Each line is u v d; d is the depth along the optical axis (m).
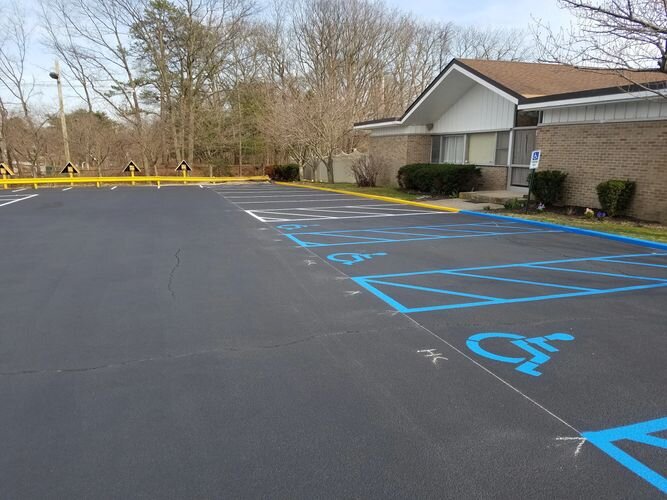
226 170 40.62
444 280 6.75
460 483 2.58
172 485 2.58
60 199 19.50
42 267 7.55
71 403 3.43
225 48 37.31
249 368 3.98
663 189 11.48
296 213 14.52
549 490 2.53
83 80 35.44
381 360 4.12
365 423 3.17
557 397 3.50
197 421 3.20
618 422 3.17
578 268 7.50
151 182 32.16
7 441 2.98
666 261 8.00
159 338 4.62
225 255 8.38
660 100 11.20
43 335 4.71
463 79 18.36
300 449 2.89
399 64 43.06
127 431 3.09
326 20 39.59
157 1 34.69
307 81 38.00
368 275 7.00
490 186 18.59
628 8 9.34
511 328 4.88
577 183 13.73
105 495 2.50
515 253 8.61
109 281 6.69
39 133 33.22
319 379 3.78
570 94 13.04
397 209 15.59
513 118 17.06
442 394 3.54
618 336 4.67
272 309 5.45
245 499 2.47
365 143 32.19
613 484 2.57
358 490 2.54
